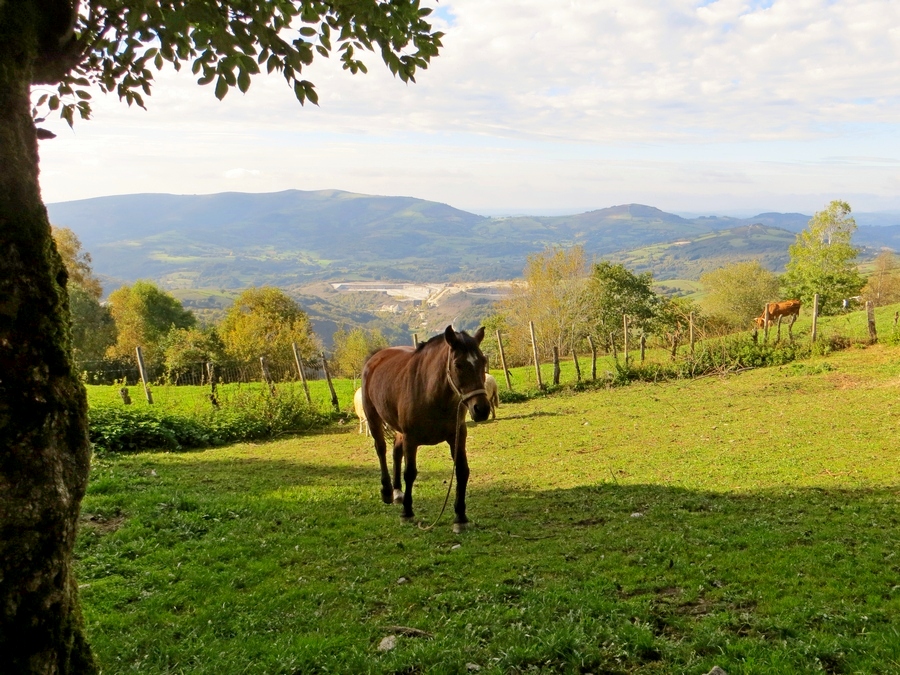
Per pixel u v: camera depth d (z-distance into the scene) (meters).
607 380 24.98
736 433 14.69
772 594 5.60
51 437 2.83
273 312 60.81
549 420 19.09
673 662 4.47
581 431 16.95
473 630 5.13
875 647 4.38
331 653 4.89
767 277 67.00
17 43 2.86
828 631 4.80
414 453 8.53
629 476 11.46
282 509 9.63
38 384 2.79
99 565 7.06
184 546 7.81
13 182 2.76
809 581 5.87
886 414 15.05
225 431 18.72
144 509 9.11
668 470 11.66
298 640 5.06
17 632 2.69
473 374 7.51
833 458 11.47
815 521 7.83
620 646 4.68
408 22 4.58
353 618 5.62
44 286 2.85
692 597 5.63
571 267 50.72
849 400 17.25
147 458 15.50
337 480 12.36
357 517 9.17
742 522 7.96
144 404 21.67
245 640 5.27
